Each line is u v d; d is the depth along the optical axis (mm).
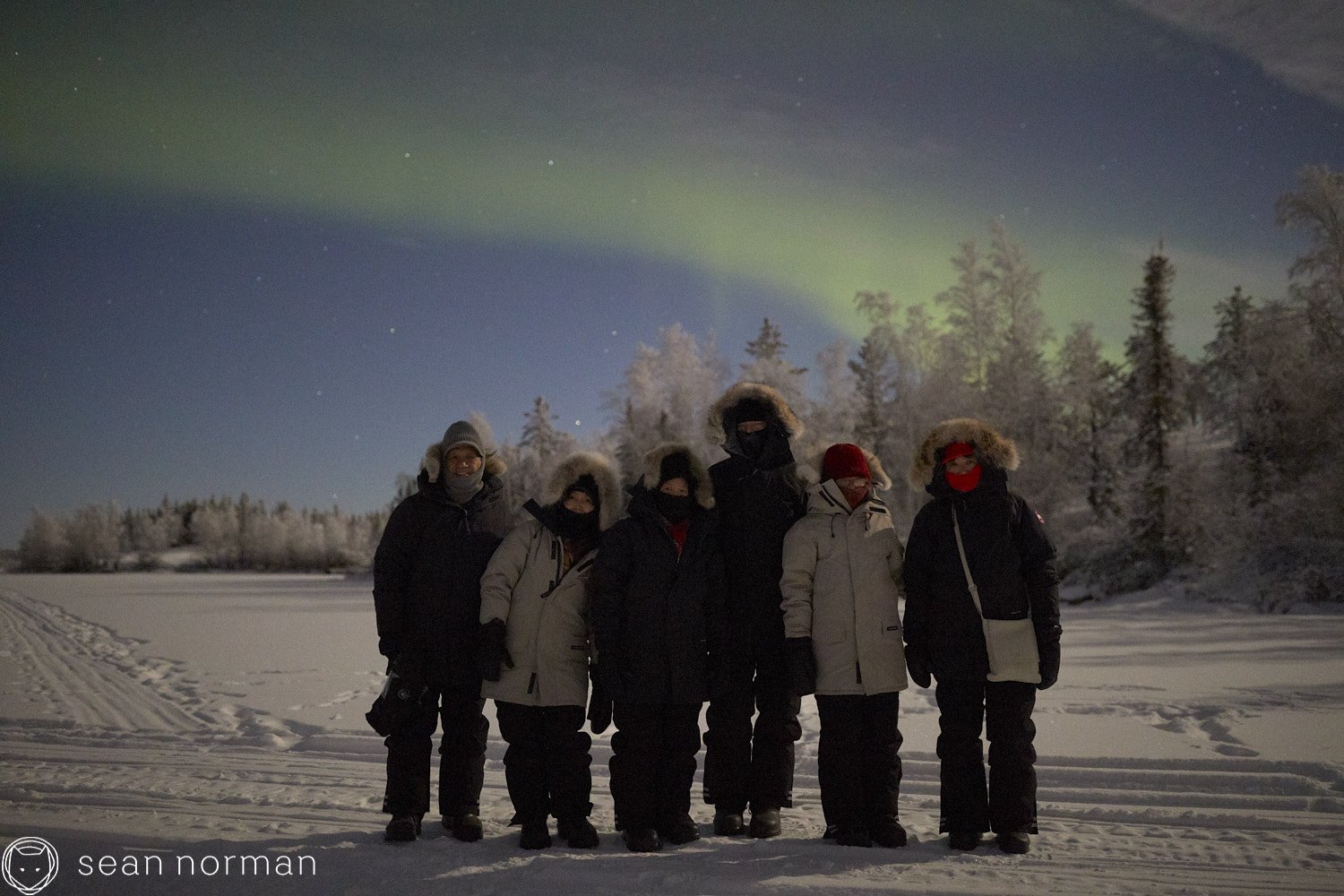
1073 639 15328
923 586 4457
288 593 36656
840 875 3740
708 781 4652
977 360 35594
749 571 4676
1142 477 33125
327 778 5723
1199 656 12070
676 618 4398
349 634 16359
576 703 4465
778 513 4750
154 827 4465
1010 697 4281
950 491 4469
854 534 4559
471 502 4758
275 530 104875
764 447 4824
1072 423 36719
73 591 37844
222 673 10836
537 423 55188
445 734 4602
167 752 6531
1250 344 29469
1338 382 27156
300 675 10641
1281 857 3908
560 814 4344
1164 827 4410
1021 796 4156
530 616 4473
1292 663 11023
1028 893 3492
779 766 4574
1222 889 3523
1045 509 33344
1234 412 30391
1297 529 25766
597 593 4445
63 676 10602
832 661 4410
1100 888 3547
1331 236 28156
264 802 5059
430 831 4555
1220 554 26562
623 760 4375
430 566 4555
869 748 4402
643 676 4340
